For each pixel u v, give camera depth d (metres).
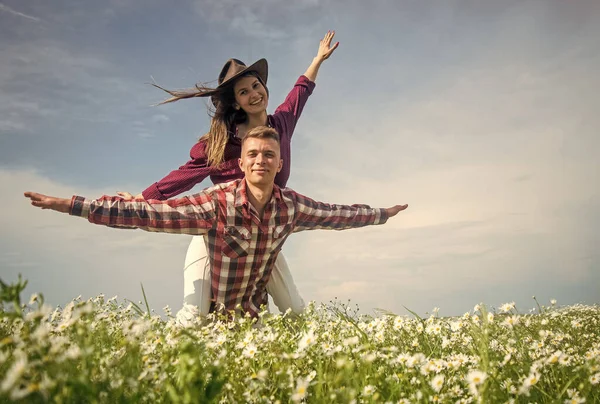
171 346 2.76
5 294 1.93
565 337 3.97
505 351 3.17
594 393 2.70
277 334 3.26
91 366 2.01
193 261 4.94
